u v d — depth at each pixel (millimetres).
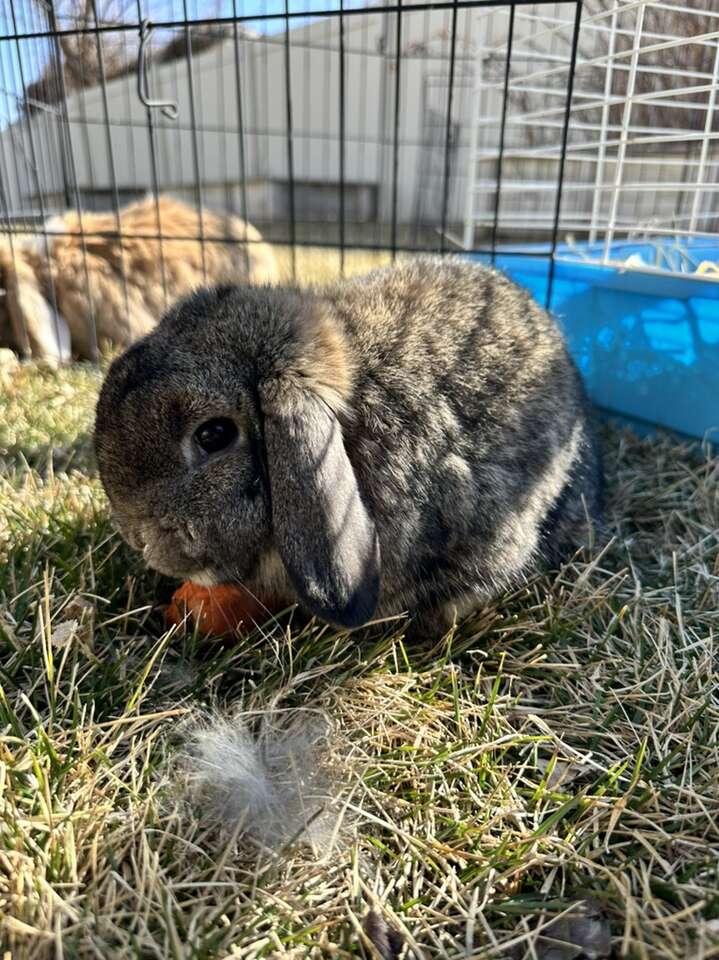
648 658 362
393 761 297
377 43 1637
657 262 719
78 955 218
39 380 670
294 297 376
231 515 322
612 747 319
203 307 353
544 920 248
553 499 414
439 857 267
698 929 234
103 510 424
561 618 382
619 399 630
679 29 805
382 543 354
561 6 917
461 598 382
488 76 1114
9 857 241
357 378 355
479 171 1333
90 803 266
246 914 239
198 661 343
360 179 1833
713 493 507
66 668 323
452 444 367
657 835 271
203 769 279
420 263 455
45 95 1003
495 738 314
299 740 296
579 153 1067
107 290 819
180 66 1923
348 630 322
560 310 678
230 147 1967
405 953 235
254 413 324
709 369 549
